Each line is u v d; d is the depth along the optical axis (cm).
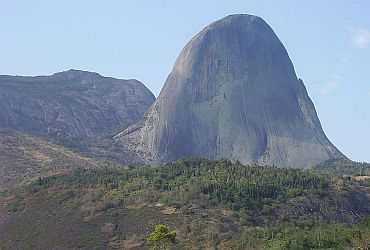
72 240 17462
